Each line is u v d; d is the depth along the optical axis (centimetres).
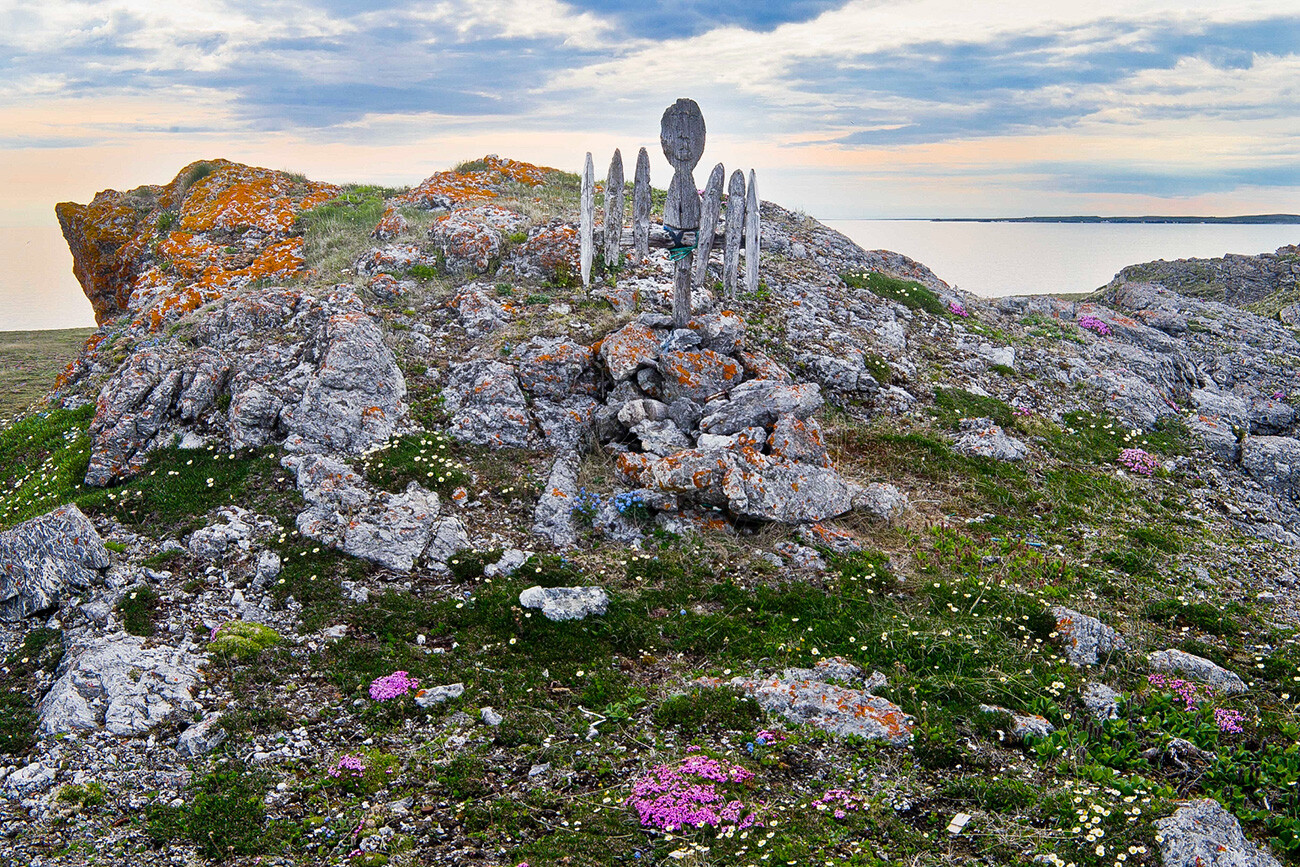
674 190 1285
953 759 680
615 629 860
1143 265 3828
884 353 1571
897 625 874
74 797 631
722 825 600
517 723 720
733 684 766
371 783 647
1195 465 1405
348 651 813
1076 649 849
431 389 1277
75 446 1235
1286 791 657
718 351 1334
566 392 1256
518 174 2388
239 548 963
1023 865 561
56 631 838
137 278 2086
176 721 716
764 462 1060
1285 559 1134
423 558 959
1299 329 2247
